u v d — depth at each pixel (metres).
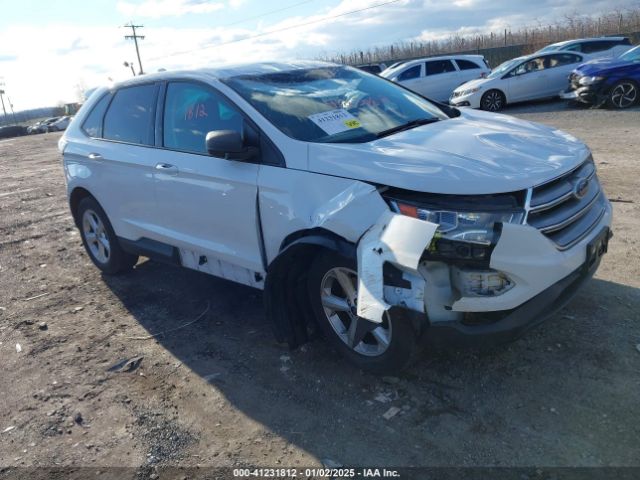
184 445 3.01
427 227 2.69
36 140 32.09
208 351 3.94
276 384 3.45
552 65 16.41
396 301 2.83
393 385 3.29
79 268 6.00
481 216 2.77
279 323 3.49
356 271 3.08
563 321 3.70
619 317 3.68
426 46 40.03
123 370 3.81
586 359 3.29
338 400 3.23
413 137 3.53
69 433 3.20
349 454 2.80
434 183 2.87
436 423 2.93
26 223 8.28
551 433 2.76
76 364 3.95
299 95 3.97
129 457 2.96
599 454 2.60
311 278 3.41
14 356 4.14
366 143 3.42
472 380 3.24
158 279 5.43
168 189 4.25
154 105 4.52
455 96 17.39
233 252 3.90
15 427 3.30
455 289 2.84
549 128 3.98
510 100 16.55
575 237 3.09
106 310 4.83
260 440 2.98
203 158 3.96
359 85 4.39
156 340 4.19
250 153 3.56
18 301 5.21
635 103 13.59
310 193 3.27
